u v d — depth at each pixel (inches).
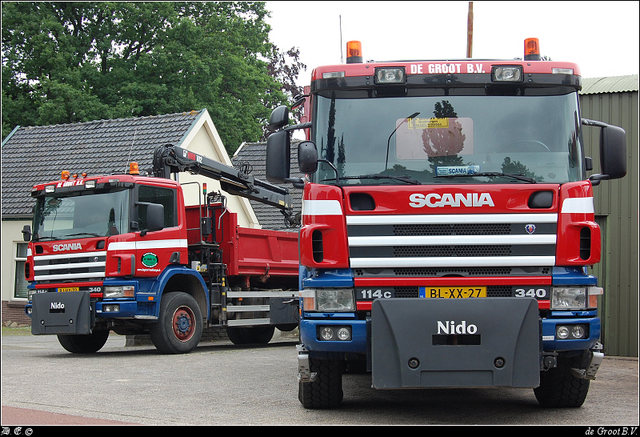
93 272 510.0
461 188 259.3
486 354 242.2
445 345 243.1
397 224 258.4
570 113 275.7
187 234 602.2
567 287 257.9
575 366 278.5
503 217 257.9
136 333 564.7
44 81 1293.1
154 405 304.7
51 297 518.6
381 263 256.8
